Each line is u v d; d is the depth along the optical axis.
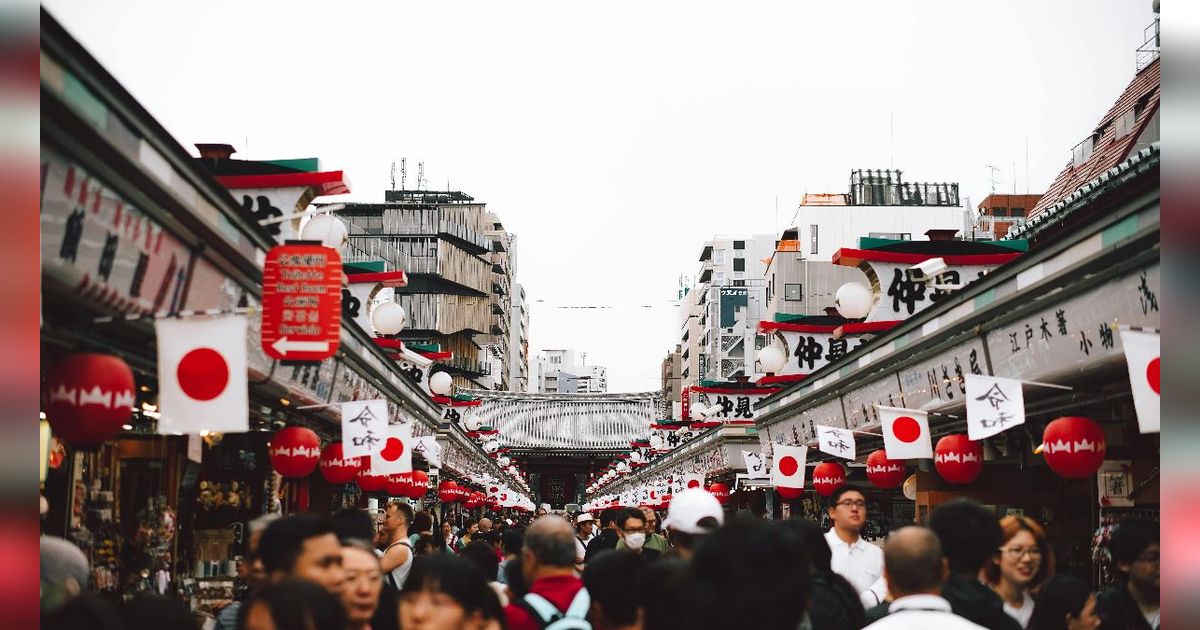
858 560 9.04
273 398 13.27
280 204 14.80
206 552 14.41
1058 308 10.01
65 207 6.46
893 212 46.88
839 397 19.52
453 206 63.19
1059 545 15.91
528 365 127.88
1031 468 16.58
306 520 5.86
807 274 46.44
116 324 8.27
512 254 106.94
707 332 78.69
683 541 7.60
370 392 18.33
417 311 58.59
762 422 28.33
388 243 59.72
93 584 11.39
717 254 82.06
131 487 12.98
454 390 59.09
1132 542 7.24
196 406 7.29
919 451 13.05
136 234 7.53
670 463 46.53
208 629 9.32
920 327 14.16
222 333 7.38
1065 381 10.55
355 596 5.98
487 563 9.15
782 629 3.90
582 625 6.23
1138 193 8.13
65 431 6.73
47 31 5.71
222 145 14.80
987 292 11.63
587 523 16.81
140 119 7.05
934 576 5.20
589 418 84.69
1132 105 25.00
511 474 62.59
